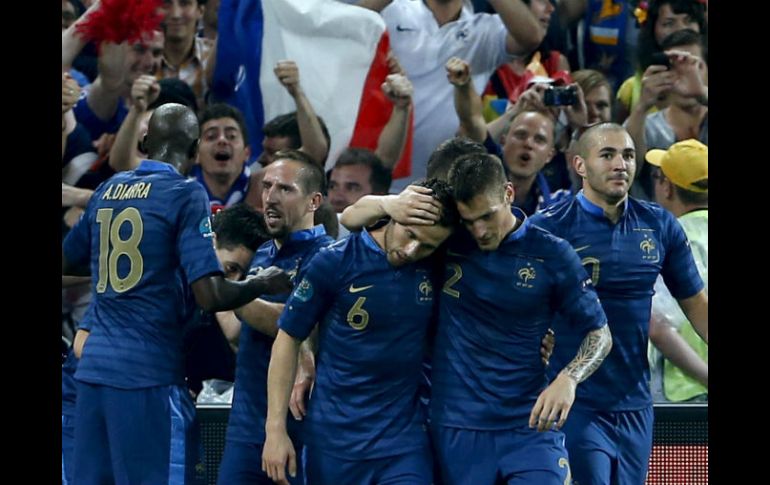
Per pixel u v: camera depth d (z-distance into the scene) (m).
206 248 17.14
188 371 21.89
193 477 17.75
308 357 17.36
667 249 18.91
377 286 16.12
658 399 23.14
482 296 16.25
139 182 17.62
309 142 24.92
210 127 24.66
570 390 15.81
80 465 17.42
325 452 16.41
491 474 16.31
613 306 18.58
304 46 25.36
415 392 16.53
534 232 16.47
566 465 16.38
